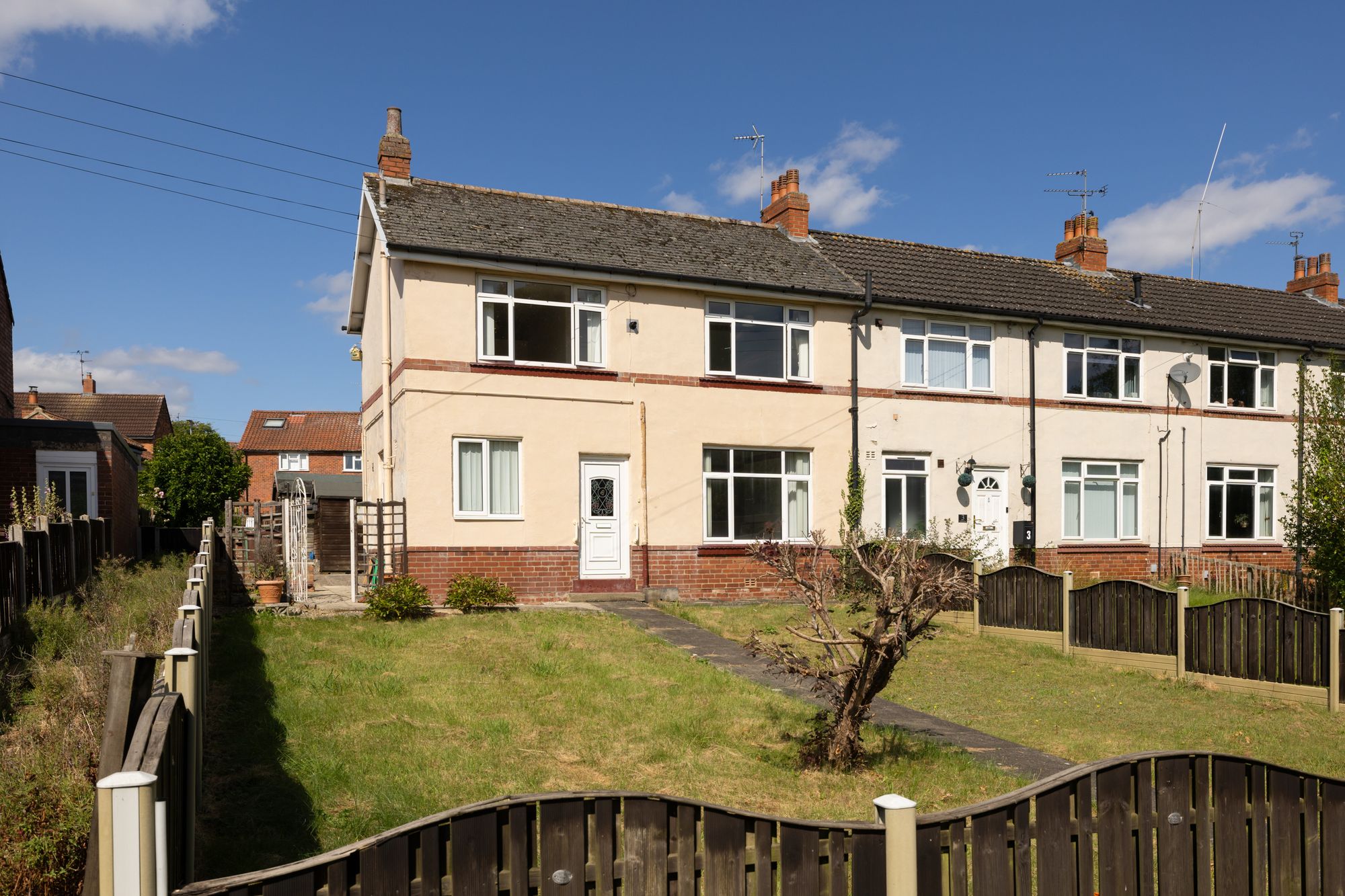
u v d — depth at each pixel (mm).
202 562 11273
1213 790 5148
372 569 17672
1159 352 23812
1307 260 30625
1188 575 22516
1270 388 25547
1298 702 12180
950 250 24750
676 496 18703
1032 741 9961
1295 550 22156
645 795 4246
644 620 15445
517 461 17594
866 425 20438
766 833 4348
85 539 14984
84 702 7477
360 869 3746
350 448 56062
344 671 10789
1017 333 22125
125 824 3467
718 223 22219
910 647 14258
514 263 17219
